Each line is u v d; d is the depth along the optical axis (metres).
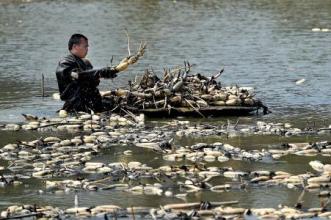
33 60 43.28
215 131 27.12
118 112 29.56
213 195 20.45
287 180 21.39
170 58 42.88
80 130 27.61
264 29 54.50
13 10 68.88
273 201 20.00
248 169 22.58
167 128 27.69
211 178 21.77
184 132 26.92
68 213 19.36
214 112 29.64
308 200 20.03
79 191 20.97
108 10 67.19
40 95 33.84
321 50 45.28
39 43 49.66
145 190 20.91
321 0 71.31
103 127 27.73
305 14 62.56
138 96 29.73
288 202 19.92
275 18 60.59
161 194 20.59
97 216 19.19
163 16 62.81
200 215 19.05
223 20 59.78
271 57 43.06
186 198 20.27
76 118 28.98
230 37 50.84
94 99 29.94
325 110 30.58
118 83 35.81
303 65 40.53
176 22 58.94
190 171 22.30
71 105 29.91
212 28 55.22
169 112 29.42
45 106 31.56
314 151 24.38
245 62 41.53
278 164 23.11
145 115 29.52
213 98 29.92
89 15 64.19
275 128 27.39
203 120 29.06
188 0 73.44
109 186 21.17
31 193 20.86
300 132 26.98
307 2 70.25
